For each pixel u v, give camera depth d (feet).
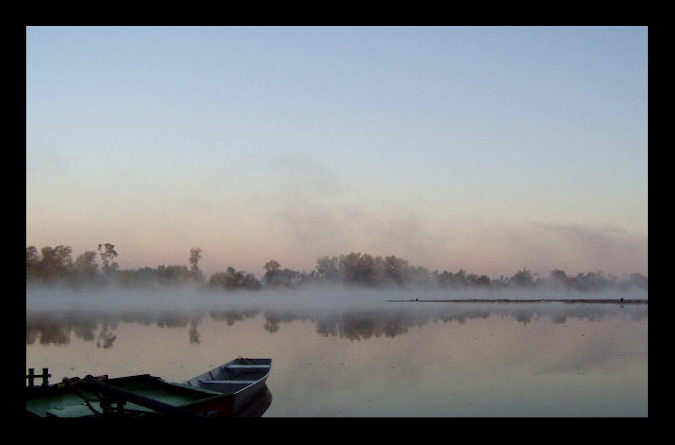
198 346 59.47
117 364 46.83
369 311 129.29
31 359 49.62
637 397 34.42
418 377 40.11
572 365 45.42
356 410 31.27
